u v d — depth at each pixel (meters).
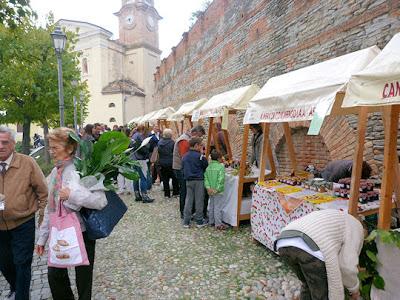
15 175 2.98
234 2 11.56
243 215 5.82
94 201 2.68
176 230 5.79
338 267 2.16
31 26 11.97
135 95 38.44
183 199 6.42
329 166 4.60
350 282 2.27
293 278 3.82
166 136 8.31
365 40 5.54
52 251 2.67
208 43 14.78
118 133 2.97
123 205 3.13
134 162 3.11
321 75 3.67
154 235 5.55
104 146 2.96
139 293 3.60
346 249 2.27
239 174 5.64
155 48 42.41
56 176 2.77
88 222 2.73
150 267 4.27
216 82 13.74
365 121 3.21
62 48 8.37
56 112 13.77
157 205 7.68
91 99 37.81
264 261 4.35
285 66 8.20
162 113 14.23
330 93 3.21
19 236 3.05
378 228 2.83
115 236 5.54
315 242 2.23
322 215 2.40
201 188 5.91
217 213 5.77
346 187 3.83
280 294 3.49
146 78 40.75
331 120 6.16
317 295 2.28
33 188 3.15
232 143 11.44
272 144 8.50
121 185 9.09
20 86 11.59
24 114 12.82
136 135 8.20
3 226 2.99
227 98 6.64
